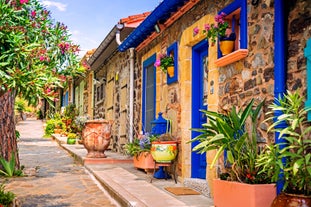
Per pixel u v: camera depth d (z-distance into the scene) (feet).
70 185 22.70
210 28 16.80
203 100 20.43
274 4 13.20
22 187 21.93
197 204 15.80
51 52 13.05
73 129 60.29
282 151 11.07
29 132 77.25
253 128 13.35
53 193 20.31
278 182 12.24
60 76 12.92
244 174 13.01
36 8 12.79
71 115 66.59
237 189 12.52
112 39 33.24
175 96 22.03
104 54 38.93
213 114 13.85
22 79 11.06
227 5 16.63
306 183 10.86
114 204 17.90
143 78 28.78
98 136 31.96
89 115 50.72
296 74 12.32
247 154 13.11
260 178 12.62
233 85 15.96
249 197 12.07
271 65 13.46
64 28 13.46
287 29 12.78
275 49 12.88
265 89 13.75
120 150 35.47
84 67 14.25
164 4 20.40
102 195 19.93
